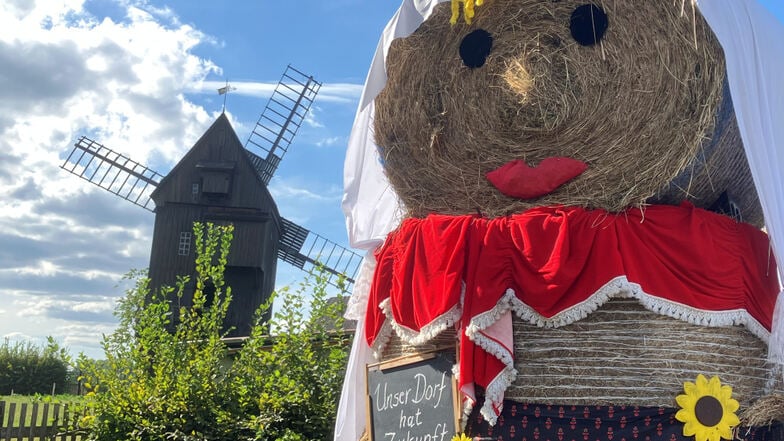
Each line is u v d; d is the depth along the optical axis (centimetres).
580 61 357
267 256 2581
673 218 336
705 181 351
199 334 766
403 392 381
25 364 2602
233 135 2567
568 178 349
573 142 354
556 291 330
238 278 2495
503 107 372
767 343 336
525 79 364
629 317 331
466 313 342
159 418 703
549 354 336
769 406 319
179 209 2519
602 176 345
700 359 326
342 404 464
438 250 357
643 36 345
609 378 328
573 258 333
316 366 735
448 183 383
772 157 334
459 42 387
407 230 378
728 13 334
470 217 357
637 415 323
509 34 377
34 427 811
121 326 764
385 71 391
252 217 2511
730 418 318
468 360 339
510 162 366
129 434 688
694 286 328
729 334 330
